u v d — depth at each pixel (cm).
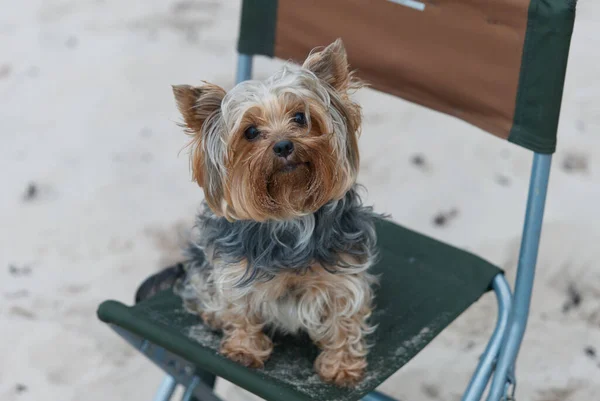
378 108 230
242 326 131
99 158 221
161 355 138
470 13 127
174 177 214
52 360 177
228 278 128
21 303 187
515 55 125
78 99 241
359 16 136
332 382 127
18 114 237
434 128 222
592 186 203
